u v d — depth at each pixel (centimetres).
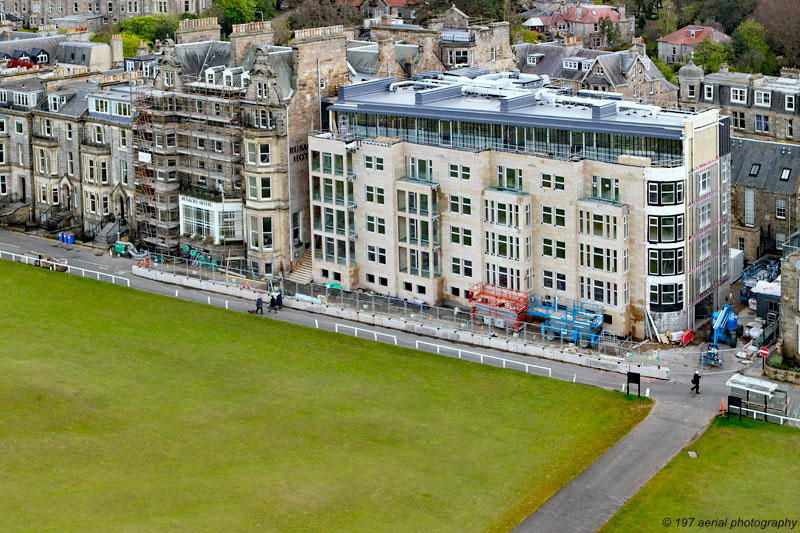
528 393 12038
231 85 15762
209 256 16238
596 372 12581
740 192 15950
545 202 13662
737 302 14550
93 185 17688
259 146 15288
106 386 12075
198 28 17238
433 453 10638
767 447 10688
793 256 12150
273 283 15500
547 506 9738
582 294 13675
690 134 13025
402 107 14625
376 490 9856
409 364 12875
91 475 10006
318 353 13212
